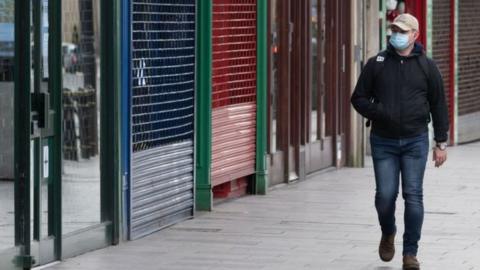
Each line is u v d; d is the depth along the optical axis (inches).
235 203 1150.3
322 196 1213.1
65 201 862.5
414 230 828.6
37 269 816.3
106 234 912.3
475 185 1328.7
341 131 1465.3
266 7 1213.1
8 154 799.1
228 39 1141.1
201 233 981.2
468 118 1857.8
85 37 877.8
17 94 800.9
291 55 1302.9
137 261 858.1
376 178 837.2
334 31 1435.8
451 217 1092.5
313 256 890.7
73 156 867.4
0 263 784.3
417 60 830.5
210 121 1082.1
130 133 928.3
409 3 1676.9
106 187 914.1
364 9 1477.6
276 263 861.2
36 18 810.8
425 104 829.8
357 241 956.6
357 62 1465.3
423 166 831.1
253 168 1208.2
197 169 1088.8
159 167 985.5
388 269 846.5
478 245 947.3
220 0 1122.7
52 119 833.5
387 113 821.9
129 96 925.8
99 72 898.7
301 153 1327.5
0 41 789.2
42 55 823.7
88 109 885.8
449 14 1792.6
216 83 1114.7
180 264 850.8
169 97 1000.2
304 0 1325.0
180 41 1023.0
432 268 853.8
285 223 1040.2
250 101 1194.0
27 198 805.9
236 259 873.5
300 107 1325.0
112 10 906.7
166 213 1003.3
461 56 1829.5
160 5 983.0
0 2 785.6
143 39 952.9
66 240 856.9
